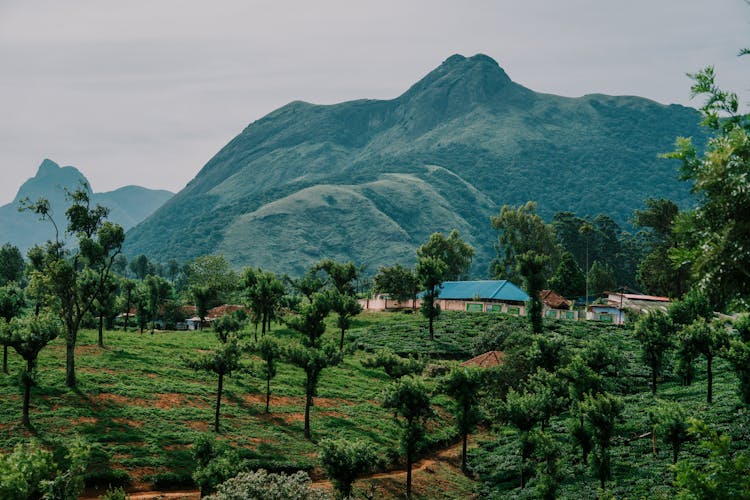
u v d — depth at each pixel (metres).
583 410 49.19
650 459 52.91
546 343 71.44
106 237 61.62
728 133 12.35
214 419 57.00
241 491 30.64
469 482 56.56
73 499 27.84
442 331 110.38
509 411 55.59
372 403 71.75
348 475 45.09
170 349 79.81
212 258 165.38
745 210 11.79
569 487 49.62
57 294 57.62
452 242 166.75
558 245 178.75
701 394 68.88
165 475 45.06
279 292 108.62
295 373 78.62
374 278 144.38
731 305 12.80
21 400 51.50
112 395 57.09
